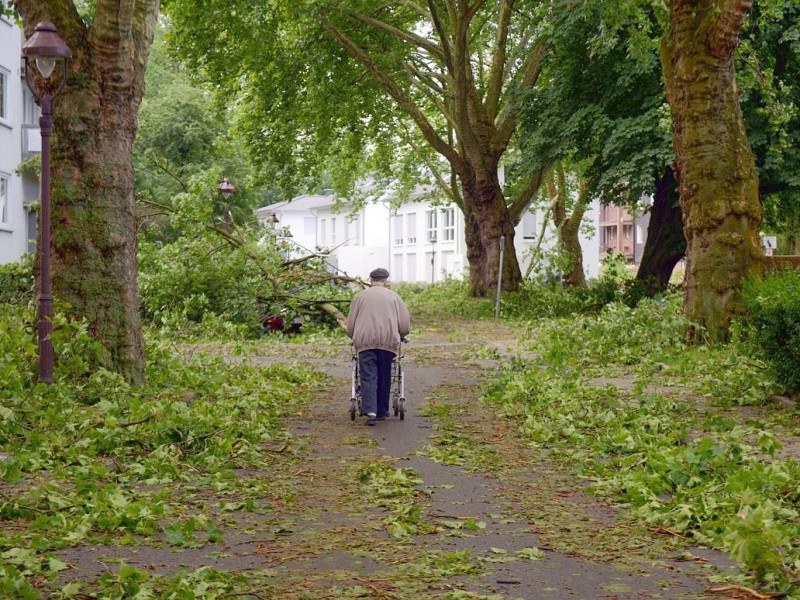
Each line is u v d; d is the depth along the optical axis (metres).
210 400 14.28
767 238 47.66
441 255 78.69
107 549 6.77
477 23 42.53
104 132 13.91
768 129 31.36
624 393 15.16
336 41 39.66
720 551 6.76
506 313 37.59
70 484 8.73
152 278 25.92
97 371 13.27
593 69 35.06
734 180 19.89
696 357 18.75
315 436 12.04
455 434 11.99
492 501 8.41
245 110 42.16
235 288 26.78
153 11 14.44
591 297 36.00
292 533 7.31
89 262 13.86
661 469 8.77
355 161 48.66
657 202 36.53
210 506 8.21
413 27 43.91
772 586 5.75
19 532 7.09
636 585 6.02
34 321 13.60
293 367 18.94
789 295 13.36
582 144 36.41
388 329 13.08
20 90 39.38
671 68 20.42
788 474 7.90
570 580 6.12
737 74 24.48
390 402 14.99
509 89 39.56
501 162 49.50
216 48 38.03
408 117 47.78
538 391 14.80
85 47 13.78
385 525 7.54
